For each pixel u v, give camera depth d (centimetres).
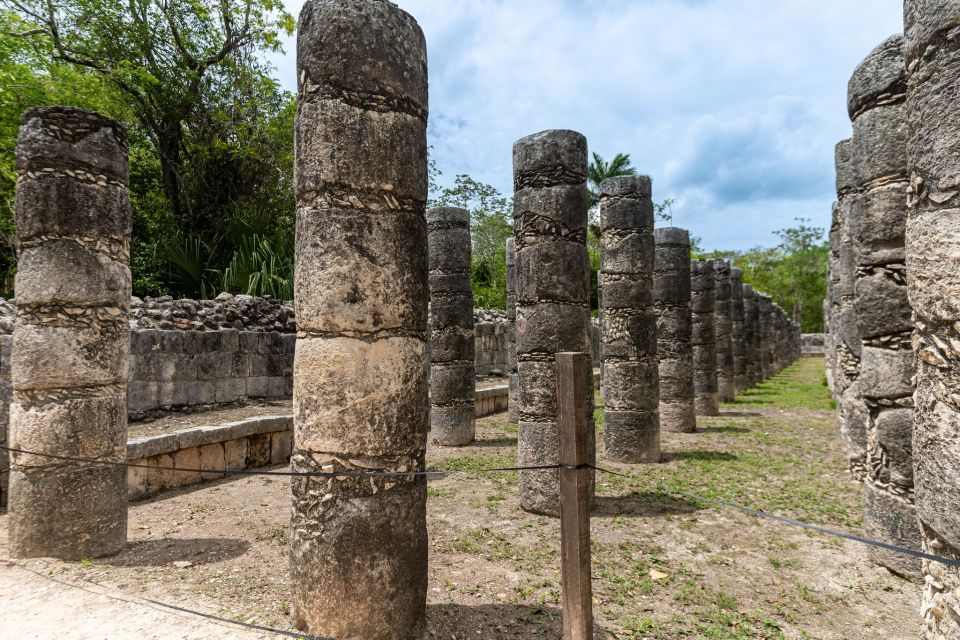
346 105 343
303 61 354
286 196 1875
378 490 337
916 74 235
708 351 1334
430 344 1052
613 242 895
